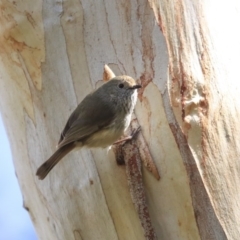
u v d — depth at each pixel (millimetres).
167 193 8820
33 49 9844
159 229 8852
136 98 9414
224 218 8578
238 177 8797
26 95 10016
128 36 9484
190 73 9078
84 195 9383
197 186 8680
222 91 9125
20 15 9820
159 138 8953
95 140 9555
